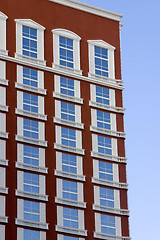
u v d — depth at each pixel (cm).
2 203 8338
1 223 8256
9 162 8544
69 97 9194
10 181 8469
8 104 8788
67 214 8656
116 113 9456
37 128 8862
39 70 9131
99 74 9525
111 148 9250
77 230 8631
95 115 9294
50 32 9362
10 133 8669
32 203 8512
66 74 9281
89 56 9531
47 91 9088
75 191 8806
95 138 9181
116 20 9894
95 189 8938
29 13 9300
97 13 9781
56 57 9300
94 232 8712
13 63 9000
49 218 8531
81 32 9575
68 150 8944
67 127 9050
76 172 8900
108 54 9694
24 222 8375
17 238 8275
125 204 9062
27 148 8719
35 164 8694
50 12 9444
